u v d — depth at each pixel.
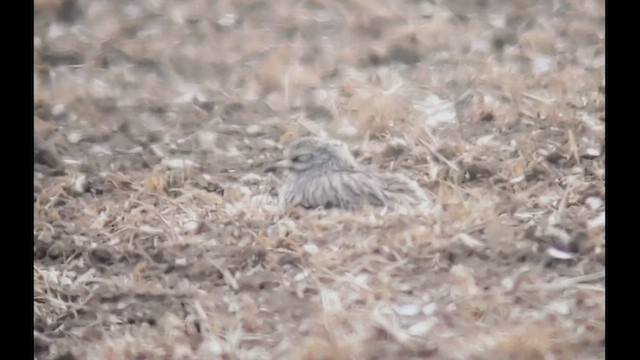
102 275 21.06
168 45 21.55
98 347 20.97
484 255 21.05
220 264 21.06
